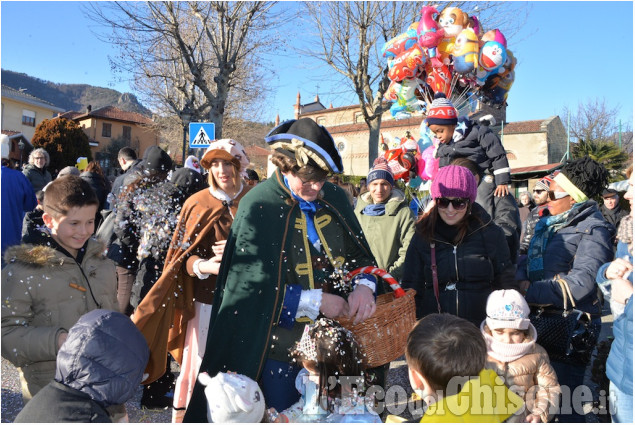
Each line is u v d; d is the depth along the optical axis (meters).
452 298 2.57
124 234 3.49
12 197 4.27
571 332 2.46
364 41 14.24
